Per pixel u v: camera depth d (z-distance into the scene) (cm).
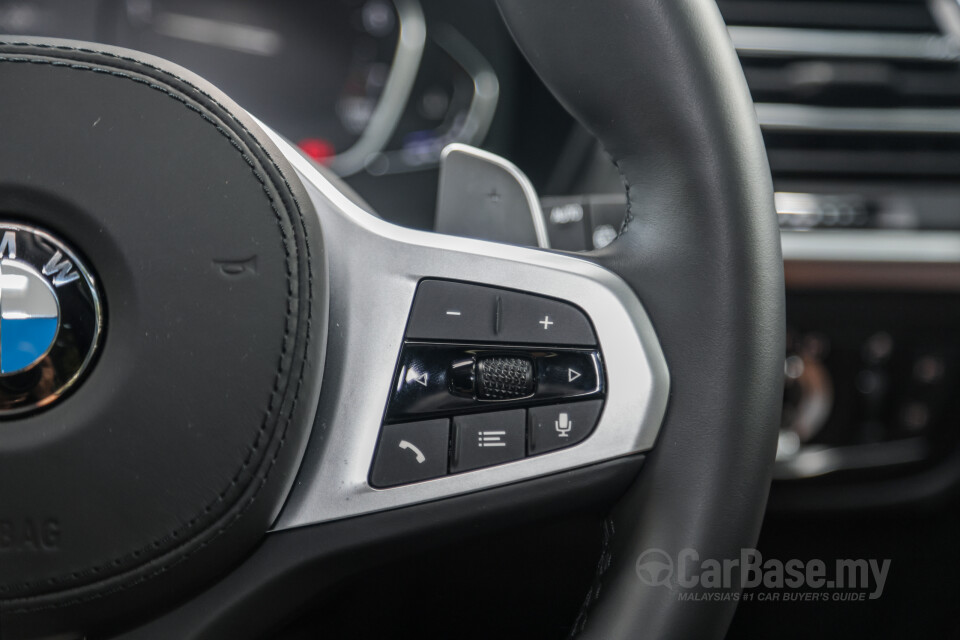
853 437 142
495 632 98
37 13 180
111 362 53
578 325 58
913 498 142
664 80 59
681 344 58
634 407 58
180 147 54
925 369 140
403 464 57
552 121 165
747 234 58
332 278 58
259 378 54
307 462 57
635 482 59
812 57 146
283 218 55
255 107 189
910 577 147
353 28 185
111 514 54
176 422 53
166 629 57
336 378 57
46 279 53
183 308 54
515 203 67
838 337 140
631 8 60
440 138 187
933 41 147
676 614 57
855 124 143
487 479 57
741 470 57
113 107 54
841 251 137
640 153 60
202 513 54
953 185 142
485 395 58
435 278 58
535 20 63
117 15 182
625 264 60
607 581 60
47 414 53
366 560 58
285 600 58
